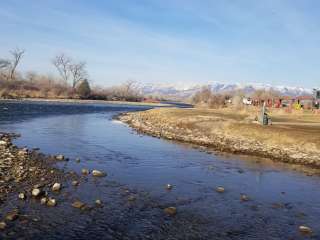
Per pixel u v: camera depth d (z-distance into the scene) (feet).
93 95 601.62
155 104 605.31
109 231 43.73
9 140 105.91
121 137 134.00
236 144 125.49
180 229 45.96
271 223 49.93
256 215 52.85
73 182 62.03
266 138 132.46
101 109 351.87
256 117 173.17
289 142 124.16
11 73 558.15
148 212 51.19
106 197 56.18
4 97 421.59
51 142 109.19
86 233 42.60
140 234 43.57
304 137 124.67
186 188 65.31
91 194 57.00
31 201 50.93
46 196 53.62
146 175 73.56
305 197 63.98
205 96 567.59
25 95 478.18
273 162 98.53
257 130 141.18
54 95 528.22
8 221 43.55
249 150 115.24
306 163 98.94
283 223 50.16
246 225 48.70
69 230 42.96
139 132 155.63
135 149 107.04
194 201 57.82
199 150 113.19
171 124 185.37
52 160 79.97
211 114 222.28
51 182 61.36
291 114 247.50
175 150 109.81
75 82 603.67
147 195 59.26
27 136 119.44
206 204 56.65
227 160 97.45
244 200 60.03
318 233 46.98
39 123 167.53
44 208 48.78
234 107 303.48
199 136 144.36
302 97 315.78
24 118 189.37
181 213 51.80
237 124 155.53
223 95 433.07
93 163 81.61
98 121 202.39
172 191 62.64
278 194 65.10
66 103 442.50
